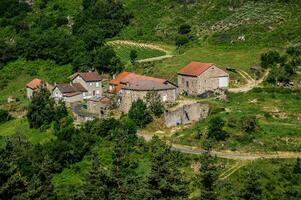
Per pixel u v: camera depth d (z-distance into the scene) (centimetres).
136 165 13488
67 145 14750
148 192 10581
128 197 11012
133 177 11906
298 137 13900
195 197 11131
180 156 13225
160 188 10544
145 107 16238
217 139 14000
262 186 11750
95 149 14675
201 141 14150
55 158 14562
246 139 13850
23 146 15812
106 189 11456
